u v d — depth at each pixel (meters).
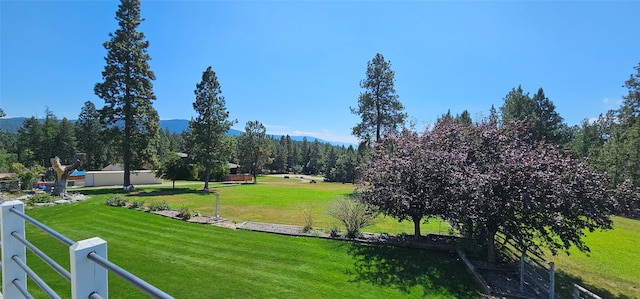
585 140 33.19
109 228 10.54
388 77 25.48
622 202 7.96
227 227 11.17
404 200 8.53
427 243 9.41
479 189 7.28
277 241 9.60
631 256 10.77
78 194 19.45
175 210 13.91
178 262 7.65
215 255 8.27
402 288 6.95
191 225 11.33
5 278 2.05
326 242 9.59
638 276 8.98
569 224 7.56
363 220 10.33
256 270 7.38
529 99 27.94
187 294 6.02
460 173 8.17
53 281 6.02
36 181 21.86
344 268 7.80
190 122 29.33
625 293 7.93
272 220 13.80
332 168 57.59
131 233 10.04
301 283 6.84
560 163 7.89
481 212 7.40
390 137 11.40
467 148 9.38
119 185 32.59
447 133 10.38
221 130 29.59
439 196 8.53
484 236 8.05
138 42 25.39
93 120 44.75
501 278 7.71
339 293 6.51
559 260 10.18
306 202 20.55
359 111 25.94
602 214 7.43
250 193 26.77
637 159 21.11
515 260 8.58
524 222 7.62
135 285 1.00
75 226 10.62
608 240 13.11
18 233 2.11
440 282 7.34
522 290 7.18
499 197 7.39
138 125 25.09
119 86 24.45
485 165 8.73
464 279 7.59
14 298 2.08
